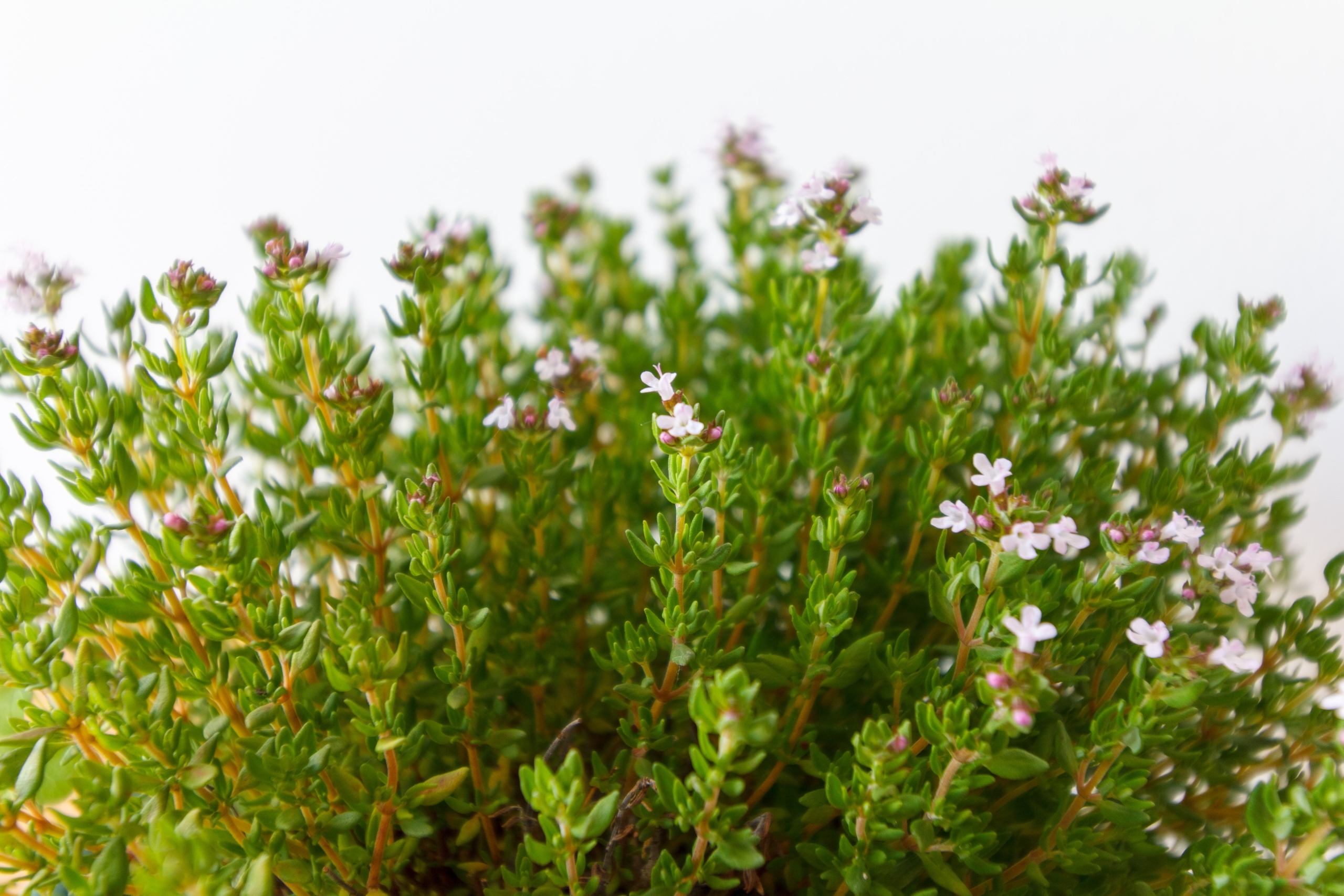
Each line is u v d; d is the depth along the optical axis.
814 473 0.24
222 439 0.23
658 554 0.21
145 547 0.23
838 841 0.22
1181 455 0.25
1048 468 0.25
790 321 0.26
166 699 0.21
